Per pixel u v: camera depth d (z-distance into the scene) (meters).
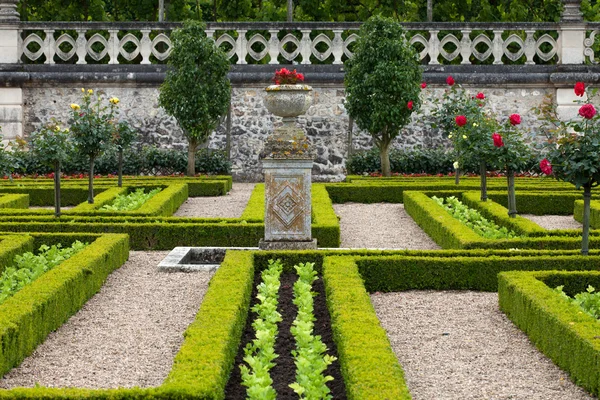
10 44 21.28
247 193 18.86
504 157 12.76
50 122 21.42
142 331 7.98
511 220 12.53
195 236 12.23
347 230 13.94
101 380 6.61
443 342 7.70
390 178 19.16
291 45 23.80
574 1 21.41
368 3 24.27
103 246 10.34
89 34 23.88
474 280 9.84
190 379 5.76
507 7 24.48
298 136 10.78
